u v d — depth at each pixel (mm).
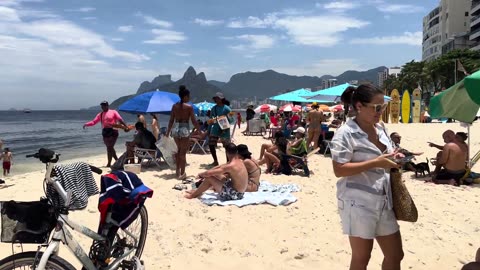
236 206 6668
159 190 7980
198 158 13156
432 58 124938
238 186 7113
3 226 2998
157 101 11531
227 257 4840
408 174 10453
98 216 6156
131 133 39844
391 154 3105
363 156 3121
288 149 10133
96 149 22812
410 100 32438
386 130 3406
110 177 3510
